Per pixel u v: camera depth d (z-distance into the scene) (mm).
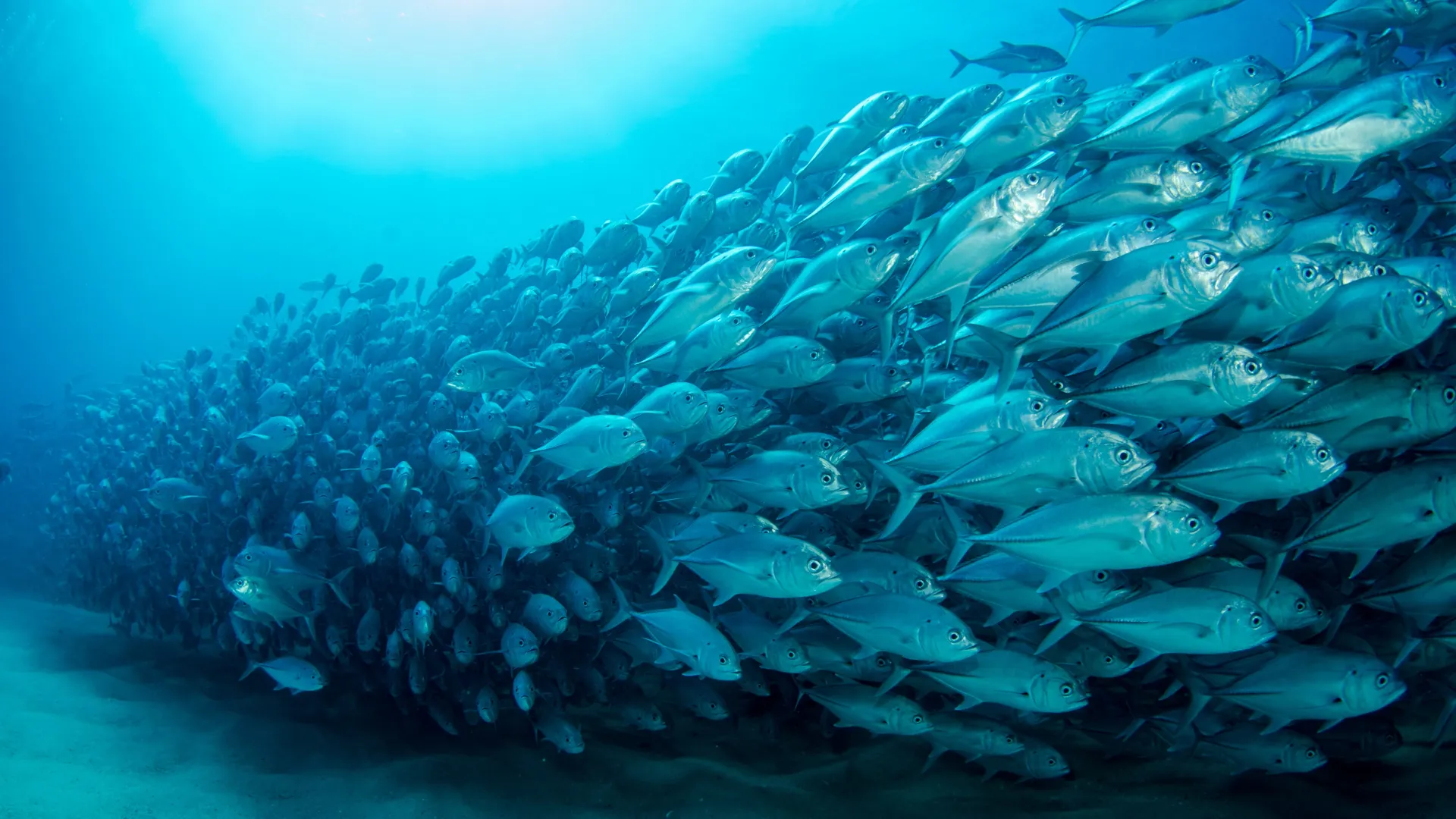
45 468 18344
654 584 6152
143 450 11148
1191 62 5840
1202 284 3463
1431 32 4941
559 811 5523
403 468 6273
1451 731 5012
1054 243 4141
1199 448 4113
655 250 7633
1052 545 3668
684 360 5332
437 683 6652
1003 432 4098
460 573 6012
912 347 5980
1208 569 4266
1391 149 3936
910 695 5680
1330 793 4676
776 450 5227
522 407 6465
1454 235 4609
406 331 8969
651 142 57688
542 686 6254
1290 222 4281
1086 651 4730
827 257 4789
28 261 66062
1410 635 3867
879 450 5273
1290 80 5090
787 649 4988
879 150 6102
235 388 9414
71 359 83000
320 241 71438
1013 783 5504
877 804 5398
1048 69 7336
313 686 6043
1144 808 4887
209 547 8008
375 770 6086
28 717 6656
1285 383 3971
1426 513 3506
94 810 5105
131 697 7605
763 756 6344
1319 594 4371
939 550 5227
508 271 9680
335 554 6828
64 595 13406
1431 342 4051
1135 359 3695
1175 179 4188
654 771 6008
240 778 5840
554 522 5227
